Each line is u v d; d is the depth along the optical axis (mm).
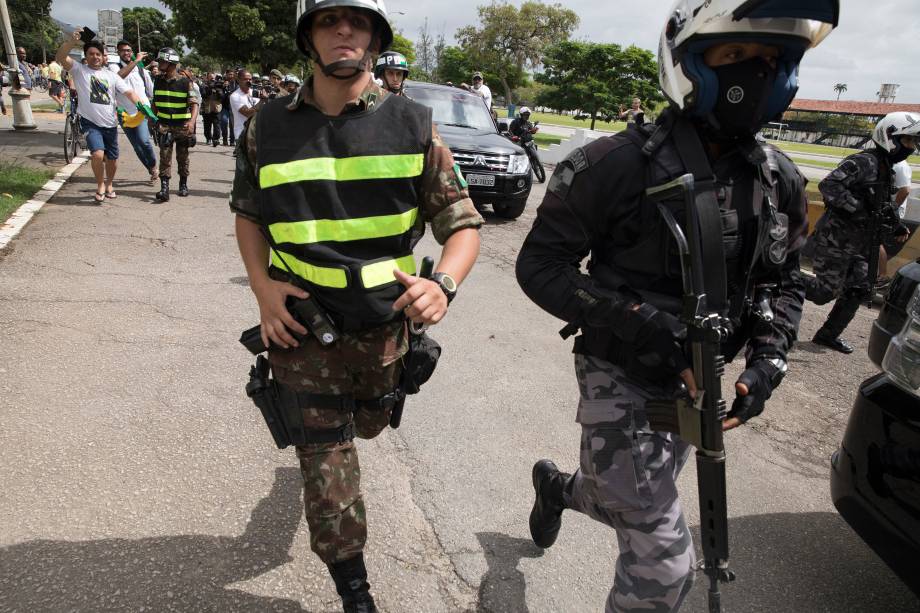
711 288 1489
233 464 2893
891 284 2584
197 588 2186
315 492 1878
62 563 2236
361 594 1919
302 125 1774
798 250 1699
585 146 1615
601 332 1681
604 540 2625
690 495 3004
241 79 9703
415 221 1949
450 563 2422
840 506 2307
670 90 1523
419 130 1819
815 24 1469
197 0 28219
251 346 1922
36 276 5031
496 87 48594
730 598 2400
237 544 2404
